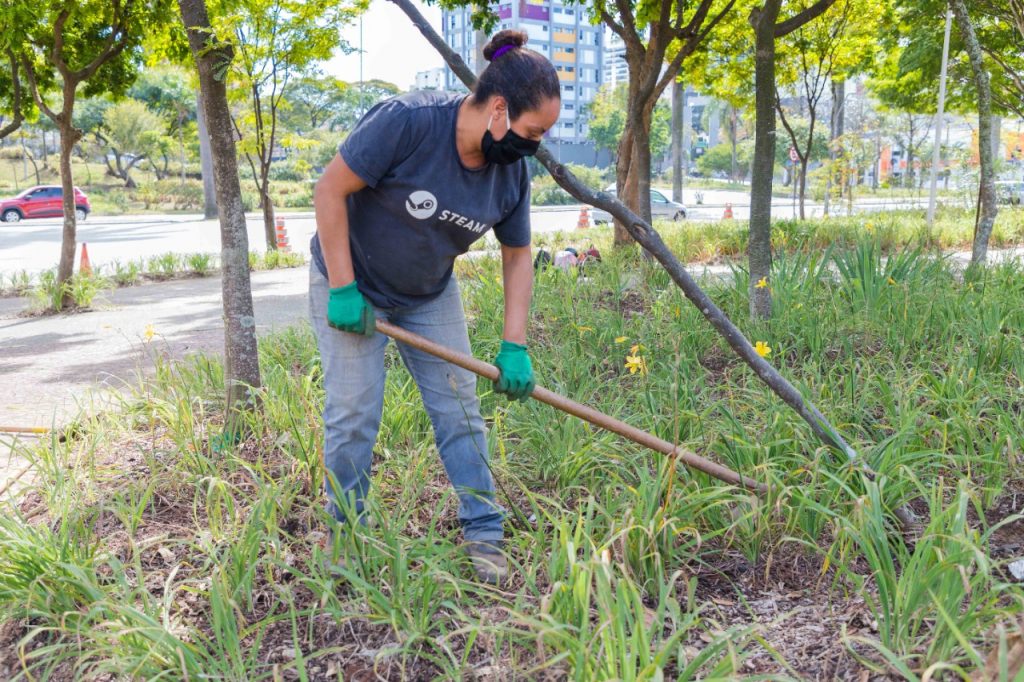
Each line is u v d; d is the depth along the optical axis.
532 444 3.95
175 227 32.47
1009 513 3.39
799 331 5.71
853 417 4.08
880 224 13.28
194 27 4.32
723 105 81.31
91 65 10.46
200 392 5.14
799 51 16.50
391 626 2.74
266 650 2.69
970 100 19.50
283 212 41.12
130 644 2.50
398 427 4.15
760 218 6.12
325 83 15.58
